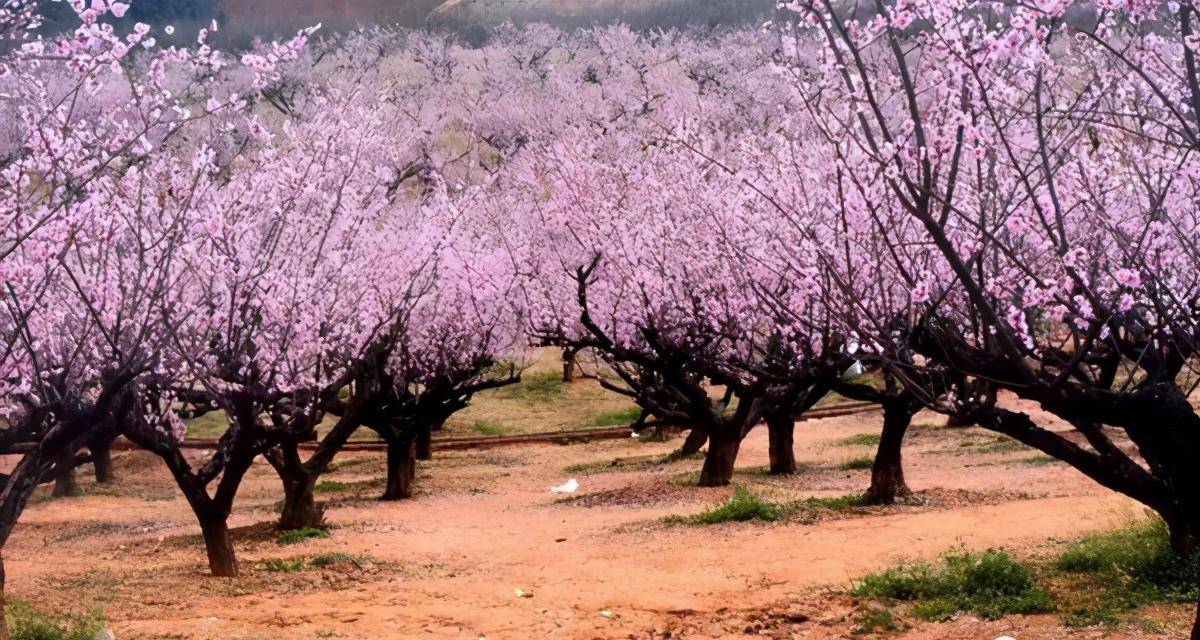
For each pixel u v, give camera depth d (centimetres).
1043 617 1086
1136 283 779
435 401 2933
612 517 2261
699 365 2445
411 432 2877
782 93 4503
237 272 1627
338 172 2078
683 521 2041
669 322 2375
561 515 2375
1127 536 1319
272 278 1673
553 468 3456
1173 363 1127
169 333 1408
